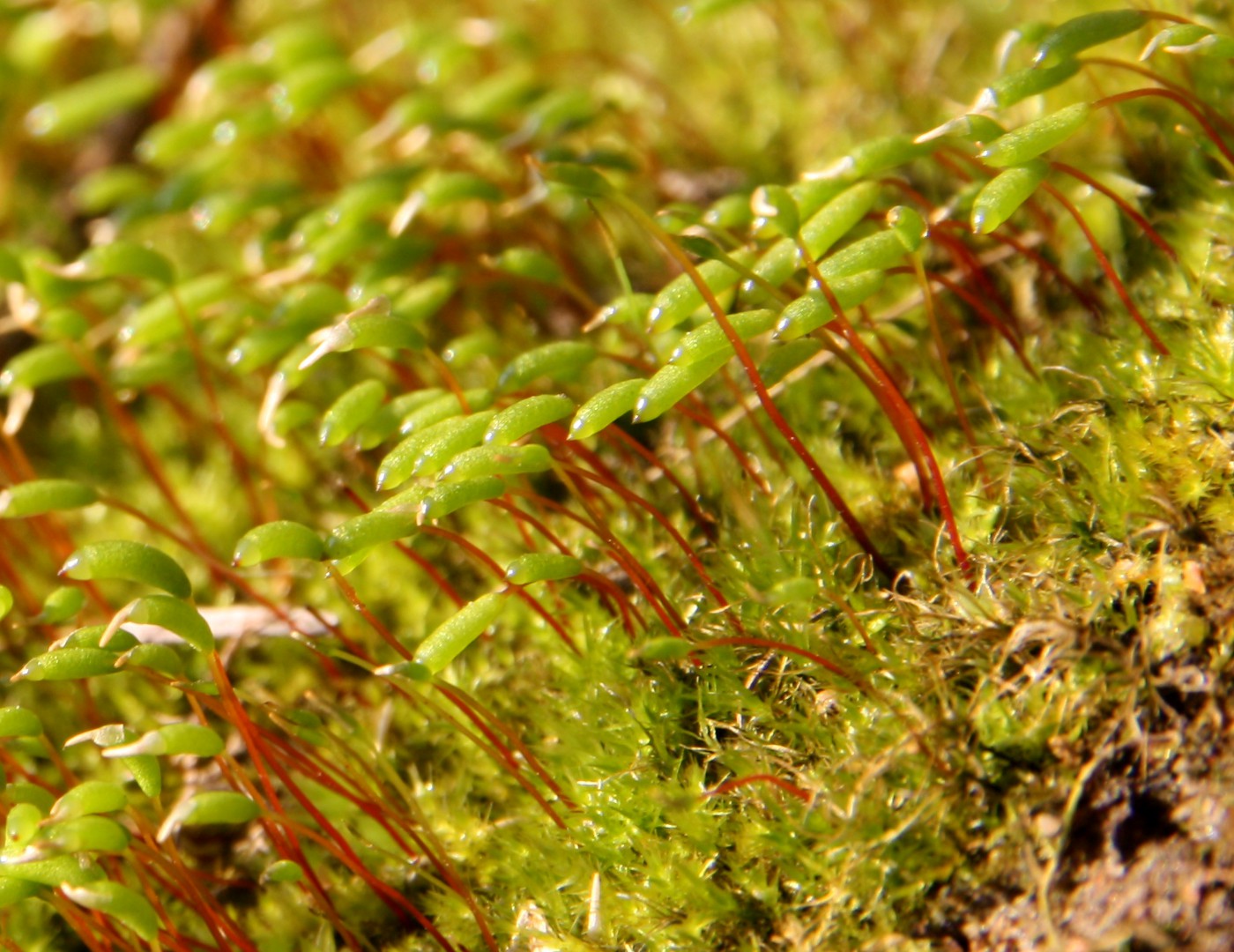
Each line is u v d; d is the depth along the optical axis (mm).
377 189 106
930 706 94
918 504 100
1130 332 100
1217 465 95
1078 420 98
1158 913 90
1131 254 103
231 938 96
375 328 96
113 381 106
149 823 100
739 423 104
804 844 94
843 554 99
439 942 96
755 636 97
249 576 107
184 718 103
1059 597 95
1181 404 97
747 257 102
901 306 105
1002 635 95
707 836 95
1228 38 95
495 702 101
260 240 110
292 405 102
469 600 105
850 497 101
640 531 103
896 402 96
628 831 96
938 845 93
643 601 100
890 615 97
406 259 106
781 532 100
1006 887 92
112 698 104
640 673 98
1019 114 109
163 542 110
